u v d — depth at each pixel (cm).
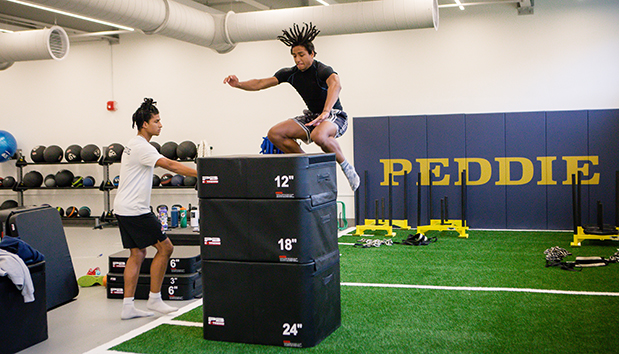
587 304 420
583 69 827
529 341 341
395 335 358
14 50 800
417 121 859
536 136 813
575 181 762
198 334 374
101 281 554
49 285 466
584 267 557
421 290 477
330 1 789
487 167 834
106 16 628
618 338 342
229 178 342
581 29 824
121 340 365
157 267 426
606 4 811
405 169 866
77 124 1100
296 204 329
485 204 839
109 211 1048
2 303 348
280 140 338
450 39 882
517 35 852
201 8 869
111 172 1091
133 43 1056
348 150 943
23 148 1135
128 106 1066
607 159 786
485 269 559
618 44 810
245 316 347
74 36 965
